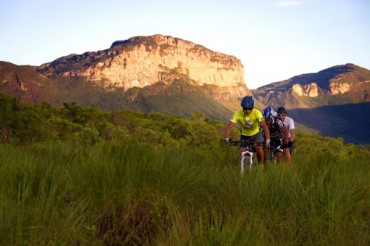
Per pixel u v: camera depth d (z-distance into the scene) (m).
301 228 5.21
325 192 5.94
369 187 6.64
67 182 5.80
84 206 5.16
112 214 5.43
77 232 4.59
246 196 5.93
